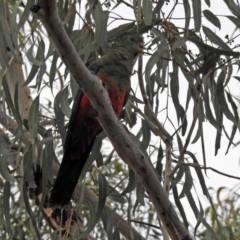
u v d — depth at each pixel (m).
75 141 7.67
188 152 8.26
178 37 7.63
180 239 6.89
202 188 8.23
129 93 8.20
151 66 7.58
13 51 7.17
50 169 8.05
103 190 7.90
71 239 8.58
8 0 8.44
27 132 8.58
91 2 7.68
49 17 5.86
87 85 6.43
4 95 8.23
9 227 8.12
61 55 6.23
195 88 8.20
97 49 8.69
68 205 7.91
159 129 7.78
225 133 8.23
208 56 7.66
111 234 8.00
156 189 6.85
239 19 7.71
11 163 8.80
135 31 7.93
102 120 6.67
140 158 6.76
